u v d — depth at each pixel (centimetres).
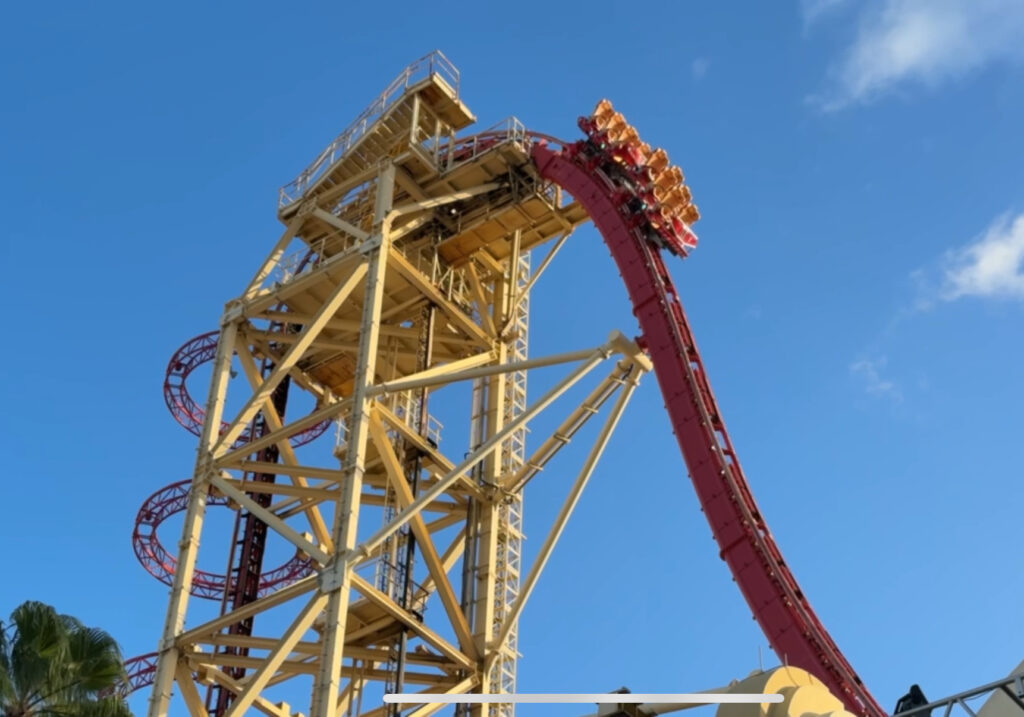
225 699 4638
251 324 5372
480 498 5141
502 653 4862
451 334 5462
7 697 3828
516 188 5350
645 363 4775
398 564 4772
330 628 4125
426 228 5434
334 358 5516
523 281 5762
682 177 5338
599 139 5312
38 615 3975
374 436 4741
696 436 4697
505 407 5419
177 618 4544
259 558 5059
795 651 4241
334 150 5681
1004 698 2173
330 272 5100
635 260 5141
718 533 4541
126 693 4444
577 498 4766
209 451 4925
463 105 5534
